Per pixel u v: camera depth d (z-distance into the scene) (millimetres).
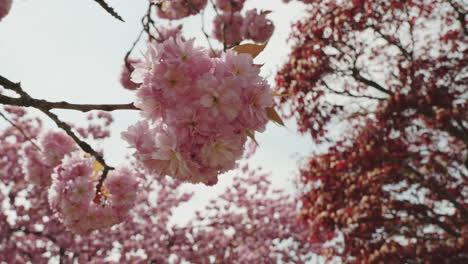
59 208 2676
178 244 11273
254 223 12062
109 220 2695
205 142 1452
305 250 11867
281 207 12547
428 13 8227
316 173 8492
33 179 3289
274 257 11500
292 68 9281
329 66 8789
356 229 7117
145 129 1591
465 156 7805
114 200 2711
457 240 6512
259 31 5445
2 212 9586
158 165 1568
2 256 9234
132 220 10727
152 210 11492
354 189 7547
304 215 8664
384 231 7129
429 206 7781
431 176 7691
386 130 7832
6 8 3193
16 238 10047
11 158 9211
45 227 9844
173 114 1446
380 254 6707
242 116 1482
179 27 4738
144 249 10500
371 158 7691
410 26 8289
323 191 8258
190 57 1455
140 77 1482
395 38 8484
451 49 8031
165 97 1415
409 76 8062
